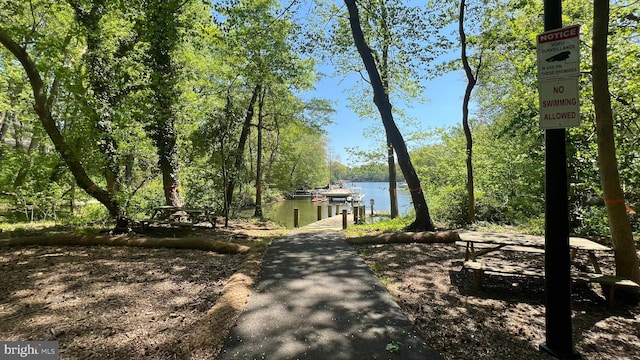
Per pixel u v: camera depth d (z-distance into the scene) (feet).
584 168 23.45
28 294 13.58
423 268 17.17
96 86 24.61
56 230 27.17
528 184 30.12
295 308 11.94
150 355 9.05
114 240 23.11
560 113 8.73
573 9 21.91
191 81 34.50
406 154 28.22
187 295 13.65
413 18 28.78
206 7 30.91
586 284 14.15
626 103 19.57
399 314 11.44
